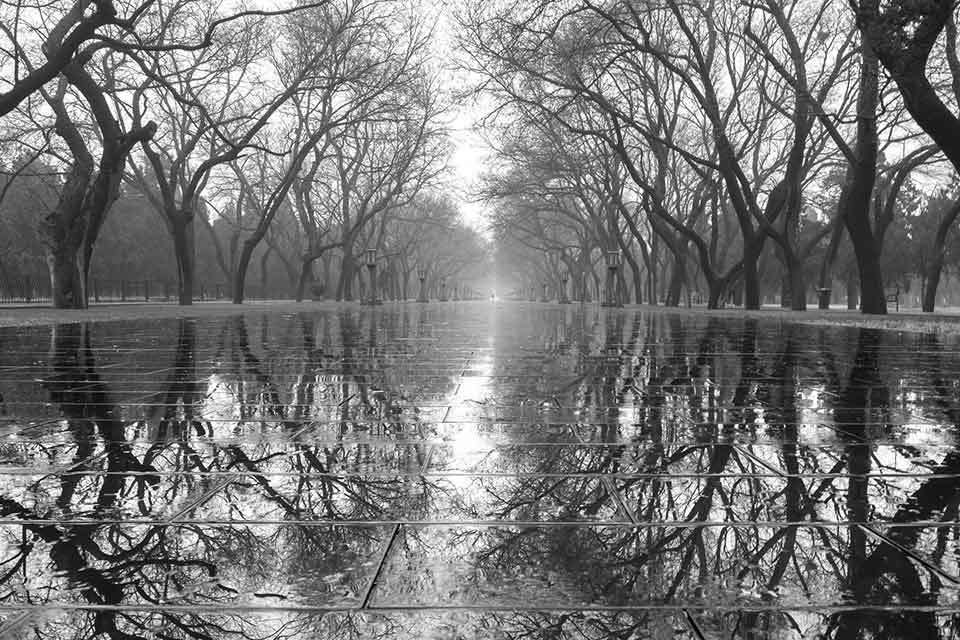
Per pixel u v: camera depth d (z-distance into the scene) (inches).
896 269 2541.8
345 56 1334.9
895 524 126.9
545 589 99.8
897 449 188.1
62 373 353.4
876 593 98.7
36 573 105.6
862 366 394.0
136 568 107.5
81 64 918.4
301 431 211.9
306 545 117.1
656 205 1318.9
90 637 85.9
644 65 1375.5
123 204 2738.7
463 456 180.2
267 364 401.7
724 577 103.8
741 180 1195.3
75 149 995.9
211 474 162.2
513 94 1169.4
